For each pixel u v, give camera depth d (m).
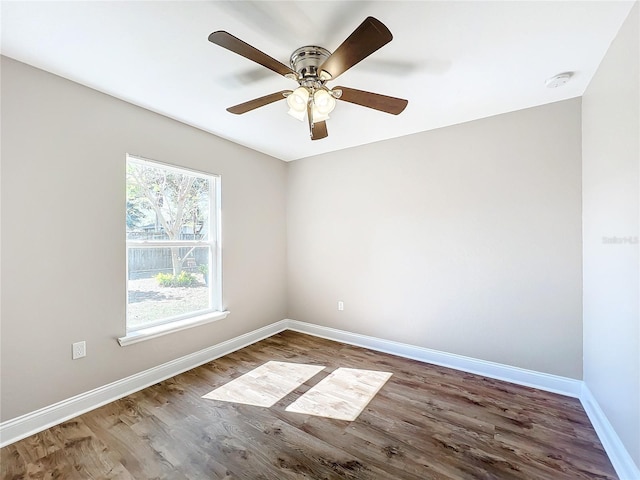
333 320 3.63
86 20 1.47
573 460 1.64
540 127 2.41
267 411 2.10
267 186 3.72
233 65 1.86
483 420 1.99
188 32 1.57
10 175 1.78
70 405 2.02
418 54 1.75
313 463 1.62
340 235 3.55
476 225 2.70
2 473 1.53
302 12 1.43
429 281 2.95
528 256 2.46
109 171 2.23
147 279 2.55
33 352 1.87
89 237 2.12
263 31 1.57
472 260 2.72
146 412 2.08
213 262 3.11
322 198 3.69
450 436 1.84
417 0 1.35
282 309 3.97
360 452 1.70
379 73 1.95
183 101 2.33
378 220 3.27
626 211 1.53
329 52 1.71
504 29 1.54
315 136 2.22
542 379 2.41
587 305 2.16
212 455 1.67
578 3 1.38
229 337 3.21
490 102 2.36
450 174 2.82
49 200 1.93
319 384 2.49
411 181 3.04
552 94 2.23
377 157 3.26
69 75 1.97
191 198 2.91
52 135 1.94
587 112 2.11
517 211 2.51
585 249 2.19
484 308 2.67
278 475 1.54
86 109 2.10
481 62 1.83
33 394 1.86
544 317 2.41
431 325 2.95
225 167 3.16
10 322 1.78
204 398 2.26
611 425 1.72
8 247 1.78
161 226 2.66
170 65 1.86
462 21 1.48
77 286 2.06
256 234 3.56
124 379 2.31
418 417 2.03
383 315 3.25
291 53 1.75
